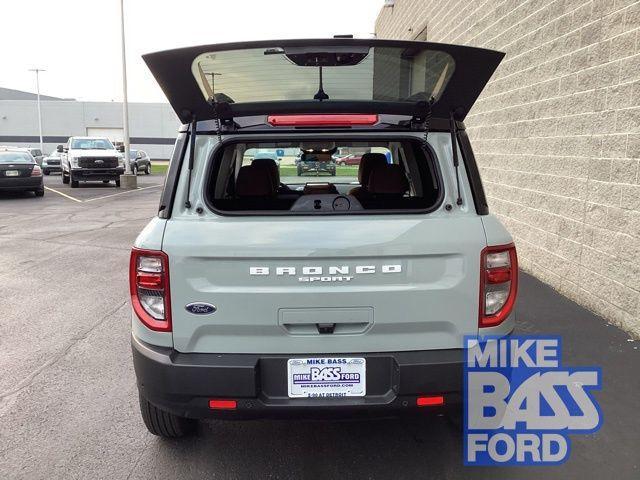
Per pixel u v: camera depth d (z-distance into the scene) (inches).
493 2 315.3
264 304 96.7
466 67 102.6
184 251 96.4
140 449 124.2
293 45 99.3
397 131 105.4
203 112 105.2
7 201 715.4
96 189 928.9
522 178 277.0
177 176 101.7
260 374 98.4
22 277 291.1
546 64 248.4
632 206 186.7
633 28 185.3
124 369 169.3
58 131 2596.0
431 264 98.2
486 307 100.2
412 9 556.4
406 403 98.1
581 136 219.1
